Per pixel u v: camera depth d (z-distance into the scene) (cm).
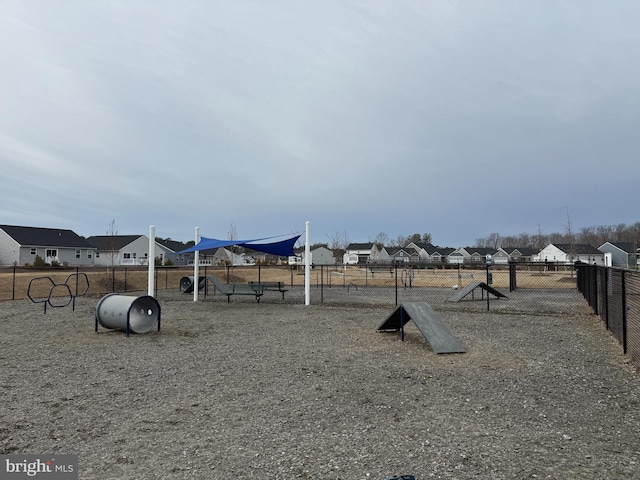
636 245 7006
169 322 1091
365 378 568
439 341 732
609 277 1004
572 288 2348
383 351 734
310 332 927
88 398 488
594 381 549
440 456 335
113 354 722
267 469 315
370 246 8238
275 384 542
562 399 478
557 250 6856
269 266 4650
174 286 2852
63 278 2402
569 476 301
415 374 587
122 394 503
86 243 5434
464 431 387
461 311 1284
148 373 598
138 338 869
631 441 363
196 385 539
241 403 470
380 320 1106
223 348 767
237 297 1819
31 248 4738
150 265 1407
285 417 426
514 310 1314
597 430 388
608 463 321
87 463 327
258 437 376
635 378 562
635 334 857
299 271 4203
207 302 1598
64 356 708
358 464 322
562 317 1154
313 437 375
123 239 6141
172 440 371
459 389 518
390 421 414
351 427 398
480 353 713
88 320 1144
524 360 664
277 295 1966
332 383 545
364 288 2484
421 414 433
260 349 756
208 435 381
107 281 2495
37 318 1186
